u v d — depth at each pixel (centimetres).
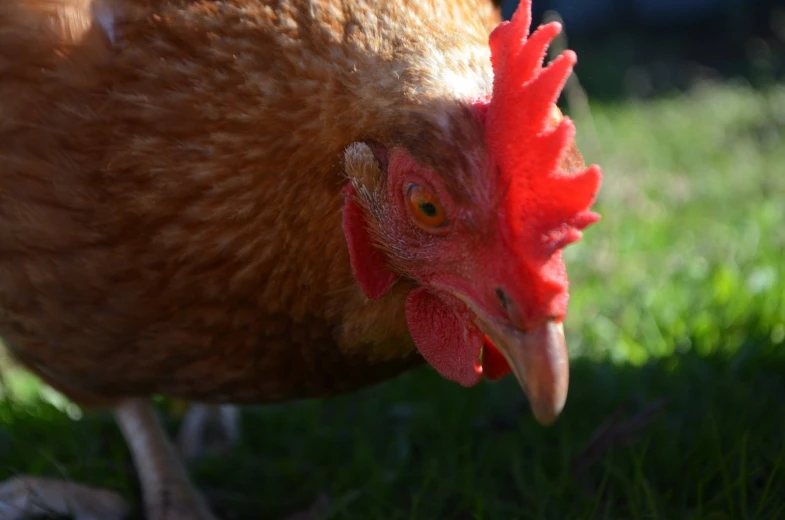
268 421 51
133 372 40
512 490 46
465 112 35
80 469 47
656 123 98
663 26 148
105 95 37
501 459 47
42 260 39
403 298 38
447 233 35
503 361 38
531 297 34
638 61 130
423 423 50
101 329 39
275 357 39
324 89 36
